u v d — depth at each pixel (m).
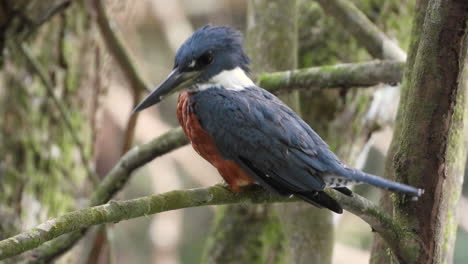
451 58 6.20
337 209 6.62
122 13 12.35
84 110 11.80
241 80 8.05
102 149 18.36
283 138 7.32
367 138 11.85
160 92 7.91
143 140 17.03
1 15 10.55
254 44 9.78
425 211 6.54
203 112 7.64
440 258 6.68
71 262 11.52
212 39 7.95
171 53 18.72
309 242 9.57
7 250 5.55
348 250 15.57
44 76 10.49
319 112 11.61
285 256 11.84
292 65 9.77
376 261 7.51
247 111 7.52
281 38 9.68
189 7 19.22
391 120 11.73
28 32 10.70
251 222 12.00
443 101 6.32
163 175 17.12
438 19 6.13
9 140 10.93
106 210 6.07
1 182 10.84
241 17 19.30
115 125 18.42
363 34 9.62
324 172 7.11
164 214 16.62
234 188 7.50
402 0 12.00
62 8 10.70
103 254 11.82
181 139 9.05
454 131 6.84
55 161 11.36
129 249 18.34
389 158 7.47
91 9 11.46
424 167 6.48
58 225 5.81
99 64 11.90
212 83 7.95
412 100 6.46
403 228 6.57
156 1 17.28
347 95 11.52
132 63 10.91
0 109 10.87
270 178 7.26
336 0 9.72
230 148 7.46
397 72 8.41
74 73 11.59
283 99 9.52
